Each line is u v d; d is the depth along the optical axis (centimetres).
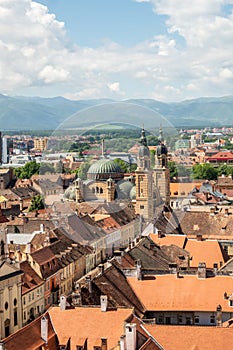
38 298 14450
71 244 17825
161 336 8600
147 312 11294
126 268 12331
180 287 11594
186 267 14100
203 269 11706
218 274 11794
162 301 11375
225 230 18488
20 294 13138
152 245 15100
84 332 9062
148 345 8331
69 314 9331
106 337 8938
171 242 16112
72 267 17050
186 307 11238
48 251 16212
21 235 18825
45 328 8912
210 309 11131
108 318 9194
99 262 18900
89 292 10506
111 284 11238
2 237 12519
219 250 15750
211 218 18838
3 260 12525
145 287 11644
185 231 18588
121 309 9312
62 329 9150
